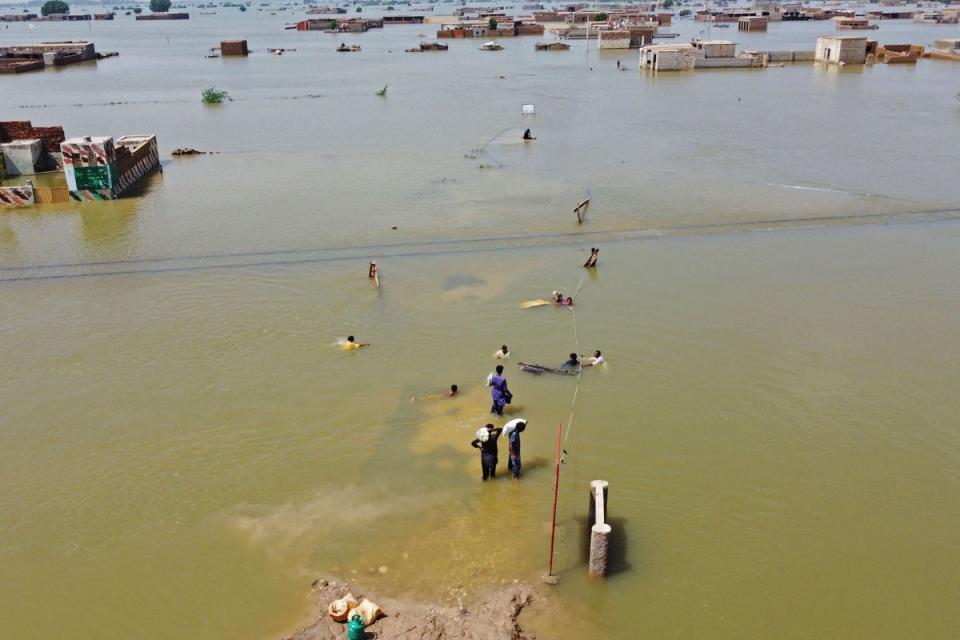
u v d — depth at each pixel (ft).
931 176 127.03
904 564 43.75
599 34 391.45
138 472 51.88
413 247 94.58
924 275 85.05
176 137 174.19
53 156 142.61
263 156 150.51
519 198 116.16
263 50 442.09
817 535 45.85
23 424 57.72
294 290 81.87
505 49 407.23
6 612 40.55
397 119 193.57
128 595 41.39
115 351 68.90
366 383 62.80
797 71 291.38
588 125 180.34
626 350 67.87
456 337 70.54
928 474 51.57
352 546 44.32
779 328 72.18
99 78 305.73
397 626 38.09
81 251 94.84
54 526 46.85
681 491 49.57
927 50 362.12
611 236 98.22
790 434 55.88
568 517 46.60
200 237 99.60
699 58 302.25
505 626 38.04
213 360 67.05
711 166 136.67
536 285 82.38
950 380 62.90
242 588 41.52
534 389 61.62
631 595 40.81
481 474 50.98
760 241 96.17
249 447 54.44
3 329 73.51
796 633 38.93
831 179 126.00
